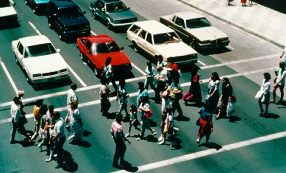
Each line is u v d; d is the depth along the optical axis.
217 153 15.42
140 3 35.19
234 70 22.50
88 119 17.84
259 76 21.75
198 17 25.75
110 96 19.81
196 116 18.06
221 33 24.62
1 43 26.22
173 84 17.38
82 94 19.97
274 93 18.89
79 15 27.44
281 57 21.66
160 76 18.92
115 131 13.96
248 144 15.97
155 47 22.66
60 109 18.58
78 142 16.19
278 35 26.98
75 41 26.84
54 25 28.06
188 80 21.44
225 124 17.42
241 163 14.83
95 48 22.05
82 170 14.50
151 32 23.34
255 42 26.42
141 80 21.39
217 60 23.81
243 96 19.77
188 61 22.20
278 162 14.88
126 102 17.41
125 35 27.89
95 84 21.00
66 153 15.48
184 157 15.20
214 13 31.67
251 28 28.33
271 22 29.58
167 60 21.83
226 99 17.62
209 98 17.73
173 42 23.19
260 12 31.91
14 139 16.42
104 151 15.62
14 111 15.50
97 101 19.36
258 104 19.06
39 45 21.73
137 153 15.45
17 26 29.28
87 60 22.78
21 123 15.77
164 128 15.71
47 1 31.58
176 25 25.97
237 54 24.61
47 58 21.19
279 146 15.81
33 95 19.88
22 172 14.43
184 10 33.03
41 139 16.11
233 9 32.69
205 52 24.98
